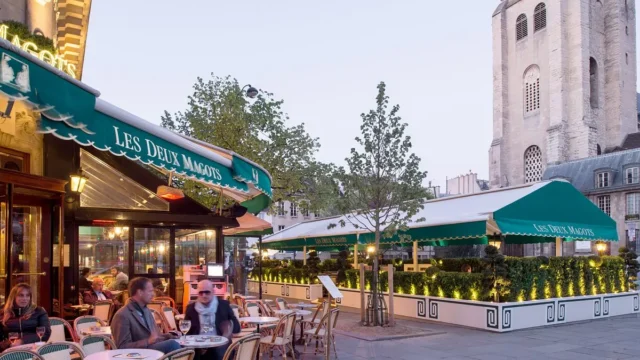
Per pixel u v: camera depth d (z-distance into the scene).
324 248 28.06
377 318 14.05
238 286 23.98
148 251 12.20
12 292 7.09
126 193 12.06
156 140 6.42
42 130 5.10
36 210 9.52
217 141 20.27
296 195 22.50
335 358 10.34
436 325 15.10
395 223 14.07
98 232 11.62
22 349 5.26
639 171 57.12
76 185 10.18
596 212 17.25
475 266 20.22
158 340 6.50
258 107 20.91
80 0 12.62
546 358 10.54
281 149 21.12
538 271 14.98
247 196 11.99
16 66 4.53
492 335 13.22
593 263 17.00
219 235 13.18
